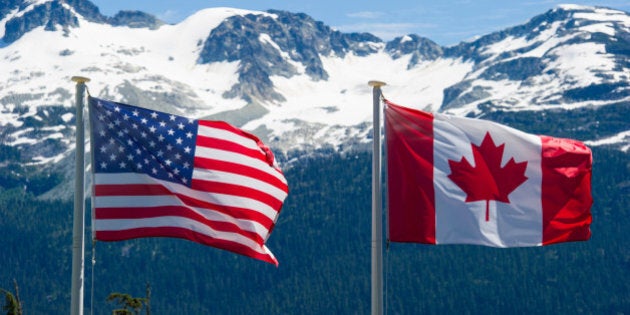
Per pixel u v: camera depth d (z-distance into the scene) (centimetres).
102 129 5284
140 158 5306
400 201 5469
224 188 5406
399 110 5500
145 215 5288
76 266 4825
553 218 5591
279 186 5559
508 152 5559
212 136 5425
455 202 5472
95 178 5250
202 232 5353
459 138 5516
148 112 5359
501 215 5541
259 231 5431
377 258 5072
